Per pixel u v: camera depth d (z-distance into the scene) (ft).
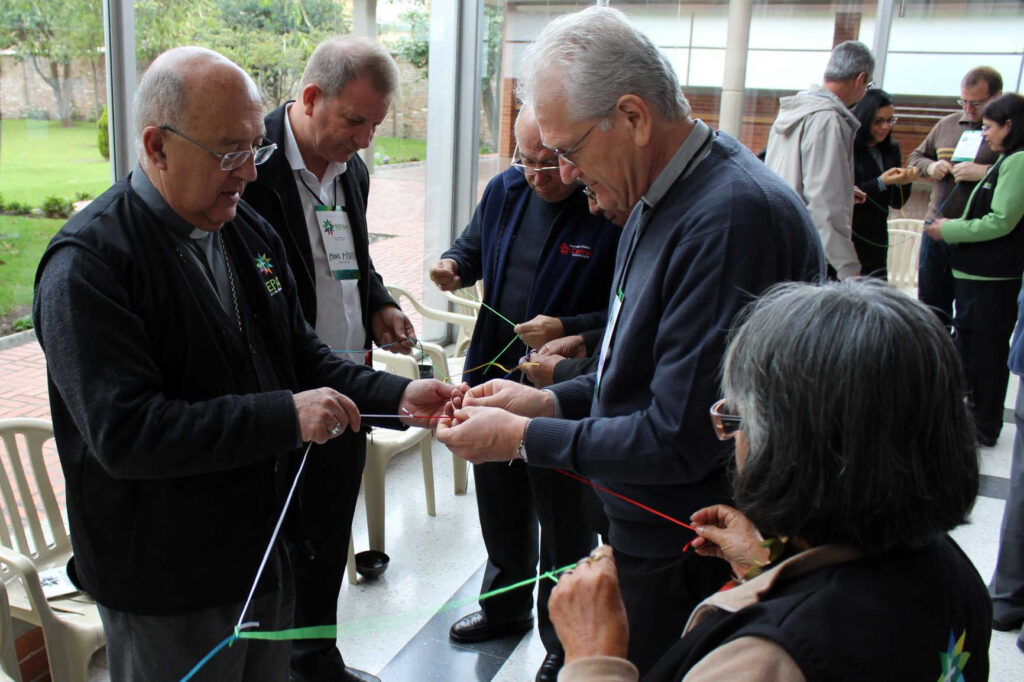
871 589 2.29
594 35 3.98
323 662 6.86
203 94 3.89
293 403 4.18
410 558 9.37
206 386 4.23
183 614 4.29
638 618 4.59
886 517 2.28
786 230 4.02
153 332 4.04
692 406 3.94
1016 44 16.84
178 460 3.89
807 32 17.10
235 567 4.38
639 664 4.61
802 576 2.42
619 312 4.55
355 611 8.28
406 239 14.21
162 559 4.17
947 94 17.46
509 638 7.93
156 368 4.02
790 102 11.63
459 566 9.27
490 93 15.14
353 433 6.93
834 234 11.17
